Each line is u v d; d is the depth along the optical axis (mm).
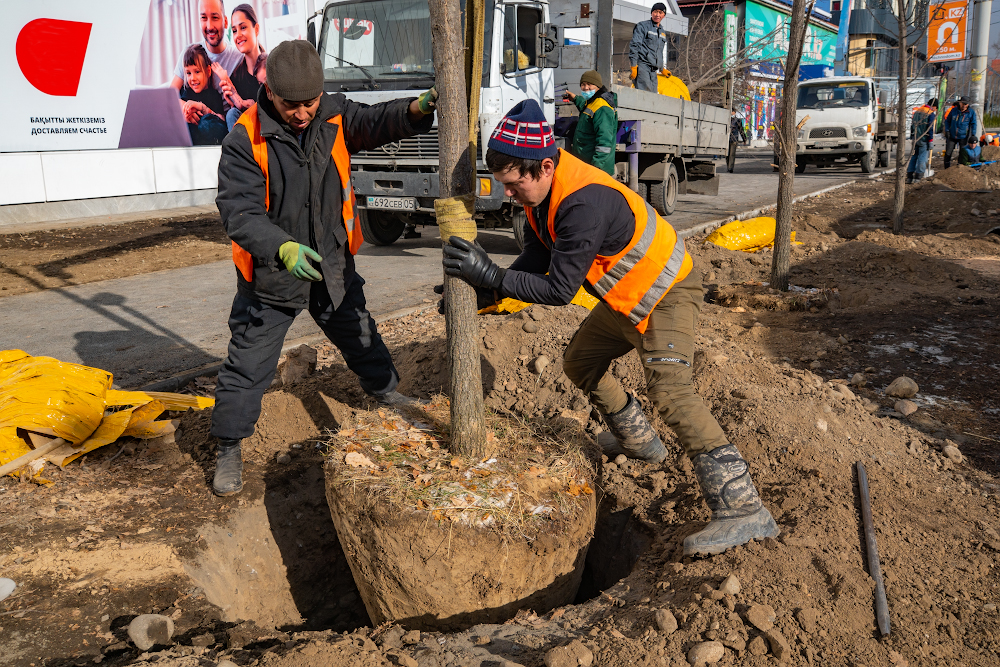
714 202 14484
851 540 2904
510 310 5297
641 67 11281
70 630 2627
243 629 2676
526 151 2455
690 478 3539
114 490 3518
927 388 4766
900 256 8062
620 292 2818
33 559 2938
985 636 2445
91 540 3088
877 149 22484
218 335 5992
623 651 2326
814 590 2588
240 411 3312
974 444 3965
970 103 18984
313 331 5977
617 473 3676
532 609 2797
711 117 13688
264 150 2943
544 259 3008
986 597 2645
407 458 2926
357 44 8328
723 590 2521
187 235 11352
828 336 5781
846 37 29234
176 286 7906
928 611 2543
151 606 2828
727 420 3854
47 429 3701
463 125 2613
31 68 11688
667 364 2867
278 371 4820
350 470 2834
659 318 2889
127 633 2639
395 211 9133
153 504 3414
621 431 3553
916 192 14531
